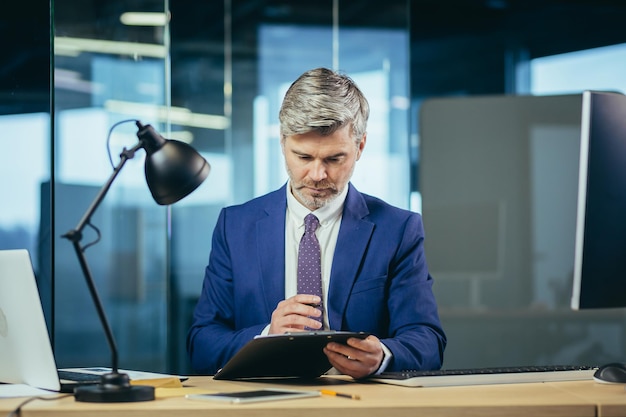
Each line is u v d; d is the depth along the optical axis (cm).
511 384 164
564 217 419
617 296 162
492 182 421
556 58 510
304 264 205
